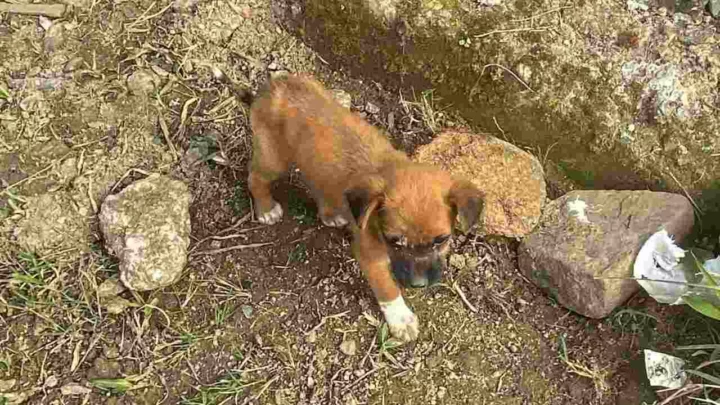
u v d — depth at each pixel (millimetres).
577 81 1027
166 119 1096
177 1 1176
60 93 1106
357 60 1134
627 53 1037
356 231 875
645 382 911
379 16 1084
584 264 935
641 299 954
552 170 1057
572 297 949
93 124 1085
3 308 965
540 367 934
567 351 940
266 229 1025
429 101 1109
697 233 993
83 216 1021
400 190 806
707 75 1016
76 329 954
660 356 894
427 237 797
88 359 939
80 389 919
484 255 1000
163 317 964
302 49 1159
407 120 1102
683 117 999
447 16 1070
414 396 917
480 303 973
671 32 1045
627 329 943
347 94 1118
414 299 974
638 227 956
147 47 1145
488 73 1053
